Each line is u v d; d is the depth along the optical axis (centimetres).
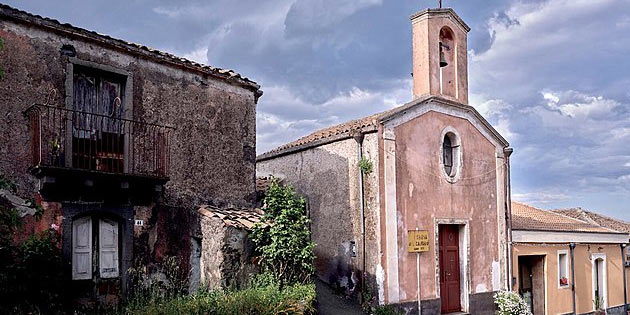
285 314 1066
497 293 1772
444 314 1625
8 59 1028
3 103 1015
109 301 1110
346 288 1549
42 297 996
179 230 1238
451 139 1738
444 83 1753
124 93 1189
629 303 2497
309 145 1720
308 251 1268
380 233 1474
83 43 1130
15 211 866
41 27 1069
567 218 2491
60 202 1058
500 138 1858
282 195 1304
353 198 1557
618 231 2491
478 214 1762
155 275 1180
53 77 1081
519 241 1930
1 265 956
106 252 1123
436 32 1703
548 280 2023
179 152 1268
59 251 1043
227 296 1062
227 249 1162
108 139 1160
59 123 1078
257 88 1458
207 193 1316
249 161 1428
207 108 1342
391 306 1461
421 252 1573
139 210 1173
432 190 1625
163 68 1262
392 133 1533
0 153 1002
